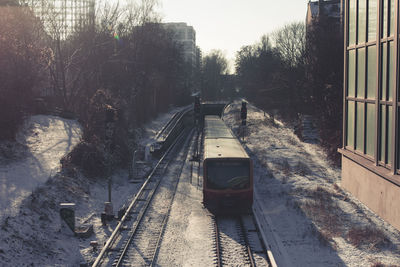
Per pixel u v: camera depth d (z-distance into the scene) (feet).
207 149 69.72
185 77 328.49
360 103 59.52
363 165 56.24
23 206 51.34
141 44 179.93
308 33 163.12
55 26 131.03
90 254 45.85
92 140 85.15
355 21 60.03
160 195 73.26
